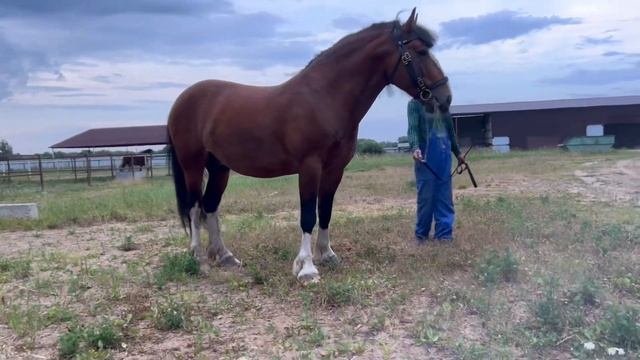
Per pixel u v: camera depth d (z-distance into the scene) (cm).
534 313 432
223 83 649
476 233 709
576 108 4122
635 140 4075
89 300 544
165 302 514
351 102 569
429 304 477
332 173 592
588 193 1179
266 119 574
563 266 541
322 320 456
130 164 3294
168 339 433
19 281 632
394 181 1655
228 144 603
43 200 1627
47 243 885
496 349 379
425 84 563
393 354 387
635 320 404
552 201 988
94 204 1320
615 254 589
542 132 4184
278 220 1006
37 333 458
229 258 652
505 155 3064
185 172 671
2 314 501
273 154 582
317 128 550
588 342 376
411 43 561
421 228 699
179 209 686
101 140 4247
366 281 531
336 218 970
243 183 1759
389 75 574
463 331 417
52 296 566
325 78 562
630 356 358
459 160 695
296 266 570
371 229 799
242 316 473
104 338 420
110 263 709
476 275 530
